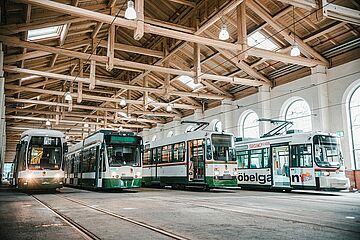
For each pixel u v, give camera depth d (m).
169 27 16.83
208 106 29.41
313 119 18.89
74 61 22.23
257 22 17.95
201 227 6.04
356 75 17.28
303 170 15.52
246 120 25.11
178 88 28.00
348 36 17.19
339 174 15.28
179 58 23.53
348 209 8.80
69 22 14.82
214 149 16.84
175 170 19.22
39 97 29.31
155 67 17.86
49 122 30.23
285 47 19.06
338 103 18.09
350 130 17.59
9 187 24.05
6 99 23.75
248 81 21.67
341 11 13.17
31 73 17.95
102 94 31.62
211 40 14.72
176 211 8.38
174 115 32.50
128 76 26.45
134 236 5.27
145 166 22.97
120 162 16.08
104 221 6.82
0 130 14.70
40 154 15.55
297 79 20.61
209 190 18.45
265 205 9.78
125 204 10.23
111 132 16.66
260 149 18.31
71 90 23.86
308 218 7.13
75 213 8.12
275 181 17.11
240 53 15.44
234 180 16.98
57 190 18.84
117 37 22.53
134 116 37.66
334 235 5.28
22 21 14.55
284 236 5.20
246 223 6.48
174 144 19.75
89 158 18.34
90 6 15.74
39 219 7.16
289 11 16.50
